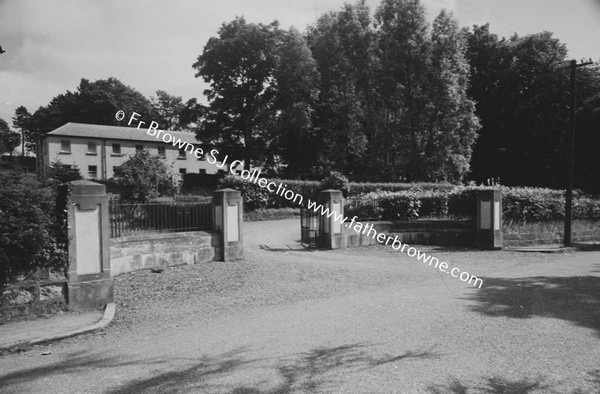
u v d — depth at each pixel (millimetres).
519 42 43156
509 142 43625
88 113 59906
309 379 4625
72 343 6188
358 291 9180
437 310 7492
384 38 38250
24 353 5805
